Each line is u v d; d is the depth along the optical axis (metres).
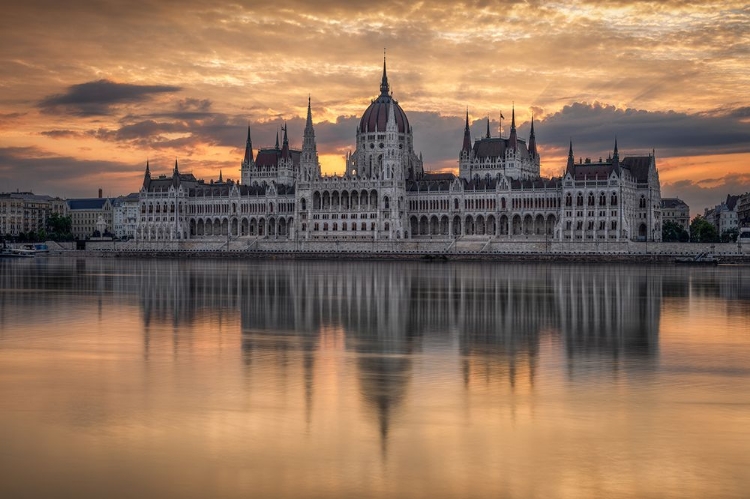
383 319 90.69
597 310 101.56
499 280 162.00
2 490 35.44
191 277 171.50
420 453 40.12
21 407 48.25
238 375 57.56
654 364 62.56
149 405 48.78
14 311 98.44
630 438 42.47
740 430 43.91
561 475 37.25
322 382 55.28
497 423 45.16
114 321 88.31
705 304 110.00
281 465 38.41
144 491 35.38
